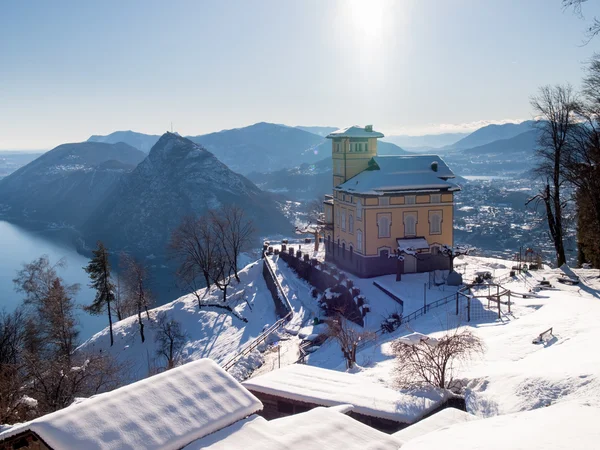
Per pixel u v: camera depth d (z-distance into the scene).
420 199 56.34
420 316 43.62
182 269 89.12
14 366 42.69
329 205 68.38
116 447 14.97
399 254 53.56
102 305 74.44
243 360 45.56
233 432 16.67
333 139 65.12
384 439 16.80
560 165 57.78
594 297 43.12
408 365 26.48
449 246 55.81
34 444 16.25
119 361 67.69
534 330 33.72
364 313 47.53
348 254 61.38
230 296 75.50
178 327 68.25
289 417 18.62
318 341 45.94
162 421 16.12
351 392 24.06
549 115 56.62
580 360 24.12
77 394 42.09
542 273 52.97
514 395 22.36
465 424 16.56
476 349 29.02
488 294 45.38
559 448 11.93
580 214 59.81
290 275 71.06
